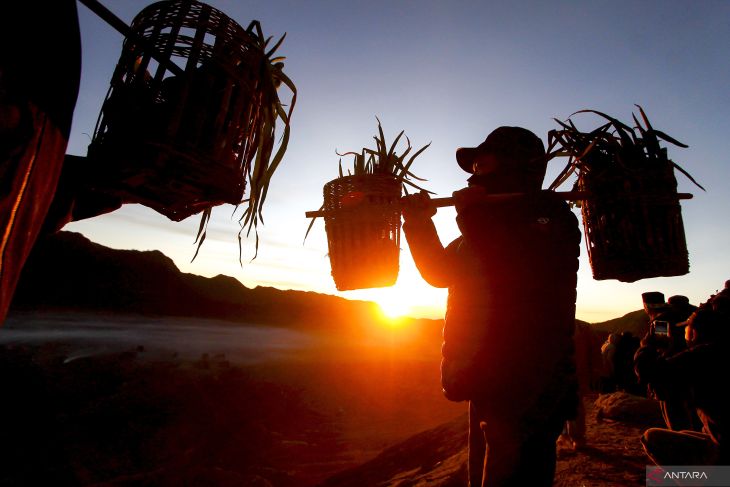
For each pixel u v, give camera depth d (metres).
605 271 1.75
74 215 1.43
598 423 4.50
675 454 2.39
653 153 1.75
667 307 3.41
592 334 4.13
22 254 1.02
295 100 1.86
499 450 1.26
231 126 1.37
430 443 5.60
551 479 1.26
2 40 0.91
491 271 1.31
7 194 0.93
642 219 1.70
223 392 14.72
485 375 1.26
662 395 2.50
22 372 14.55
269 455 9.34
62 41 1.05
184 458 8.98
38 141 0.98
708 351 2.27
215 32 1.37
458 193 1.41
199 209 1.57
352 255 1.74
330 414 16.67
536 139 1.52
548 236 1.31
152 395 13.09
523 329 1.25
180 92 1.27
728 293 2.62
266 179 1.82
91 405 12.70
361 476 5.45
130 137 1.22
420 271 1.56
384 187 1.78
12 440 9.44
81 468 8.52
